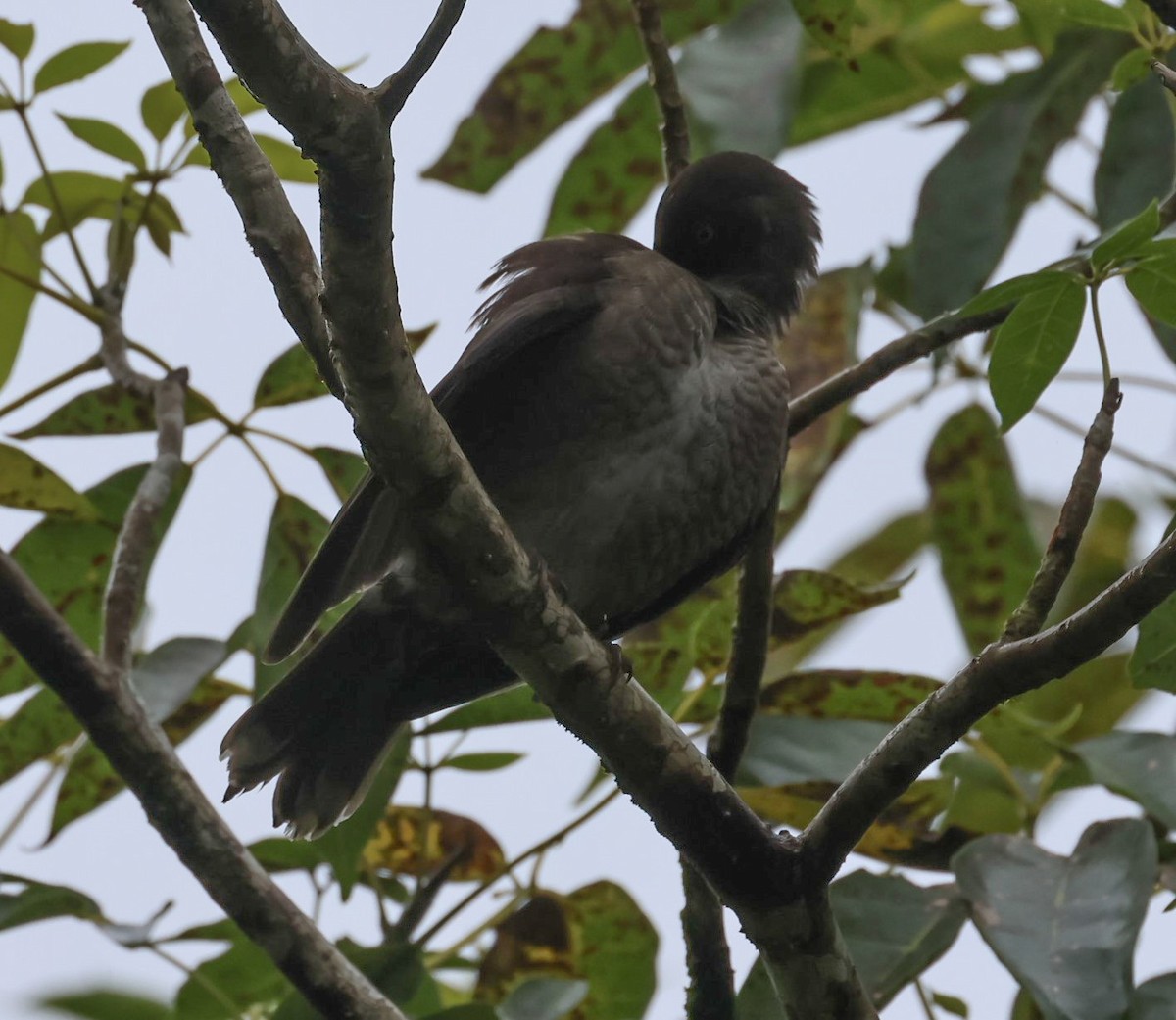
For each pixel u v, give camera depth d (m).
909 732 5.94
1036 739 8.16
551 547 7.85
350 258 4.99
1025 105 9.17
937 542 10.13
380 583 7.68
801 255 9.48
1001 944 6.89
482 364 7.25
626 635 9.20
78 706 6.43
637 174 9.88
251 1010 8.09
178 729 8.52
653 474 7.75
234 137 6.09
